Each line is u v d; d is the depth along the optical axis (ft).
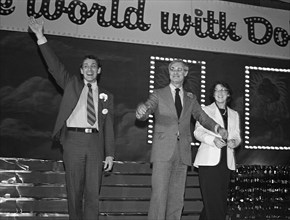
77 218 15.90
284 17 26.45
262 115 25.71
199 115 17.22
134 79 23.73
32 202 20.12
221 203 17.17
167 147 16.34
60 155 22.09
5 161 20.94
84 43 23.11
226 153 17.44
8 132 21.57
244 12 25.77
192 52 24.89
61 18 22.59
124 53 23.72
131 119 23.44
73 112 16.40
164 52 24.39
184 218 21.86
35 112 22.03
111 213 21.01
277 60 26.37
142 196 22.09
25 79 22.07
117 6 23.50
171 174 16.69
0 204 19.80
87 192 16.08
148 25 23.94
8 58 21.95
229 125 17.84
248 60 25.90
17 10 21.99
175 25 24.41
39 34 16.40
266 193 24.68
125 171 22.67
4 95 21.71
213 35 25.03
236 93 25.44
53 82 22.41
